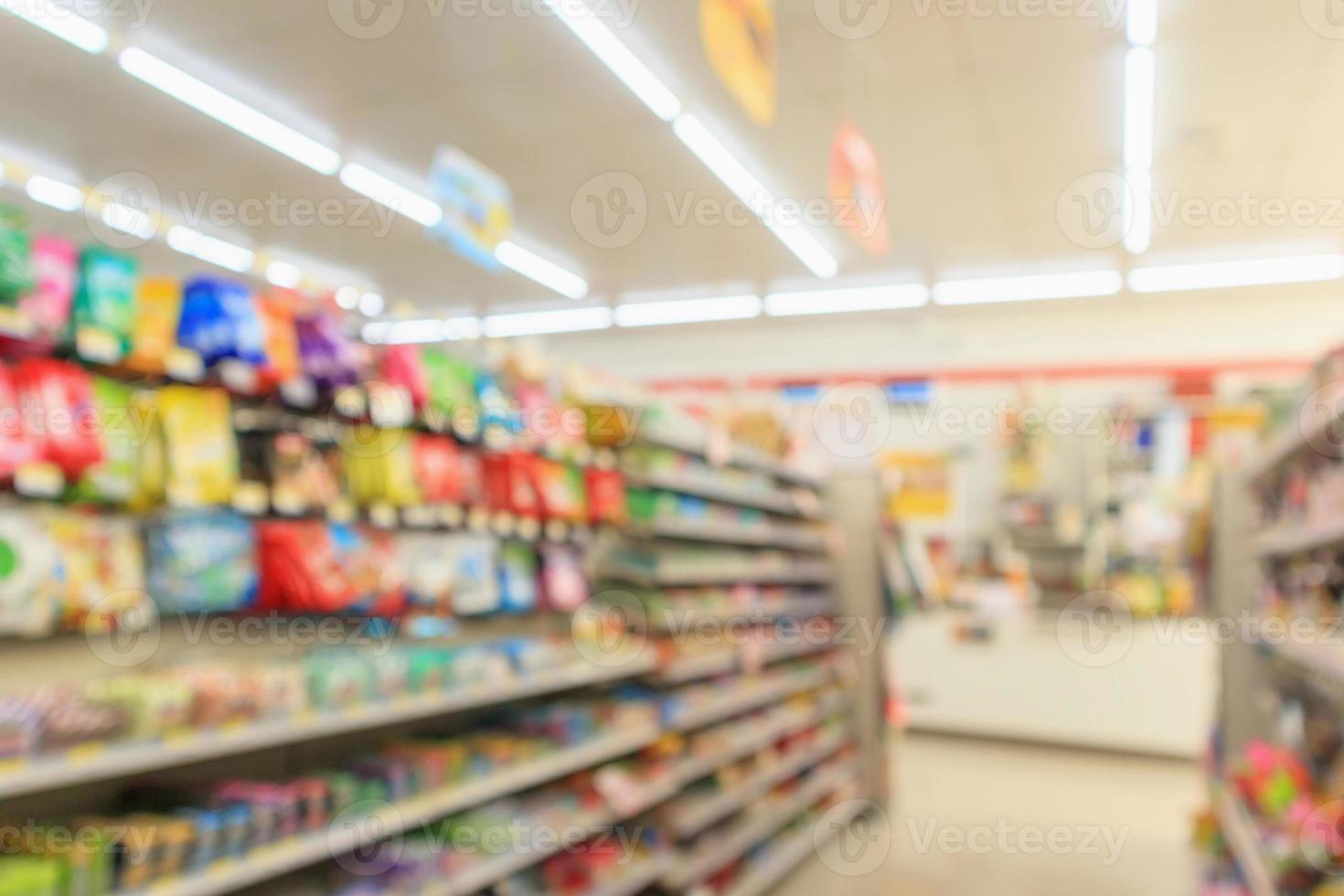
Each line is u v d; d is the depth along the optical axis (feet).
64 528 6.34
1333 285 24.84
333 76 14.79
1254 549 12.87
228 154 17.19
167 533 6.92
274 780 8.13
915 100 15.80
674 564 13.66
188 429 7.02
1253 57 14.30
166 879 6.18
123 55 13.94
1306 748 10.23
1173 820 19.31
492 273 24.32
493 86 15.21
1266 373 26.18
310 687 7.40
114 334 6.50
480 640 11.05
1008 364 28.68
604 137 17.04
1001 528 28.45
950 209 20.49
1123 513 26.91
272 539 7.67
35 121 15.75
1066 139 17.13
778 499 18.06
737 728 15.62
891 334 30.04
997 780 23.31
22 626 5.95
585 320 29.71
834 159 11.80
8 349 6.35
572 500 11.71
